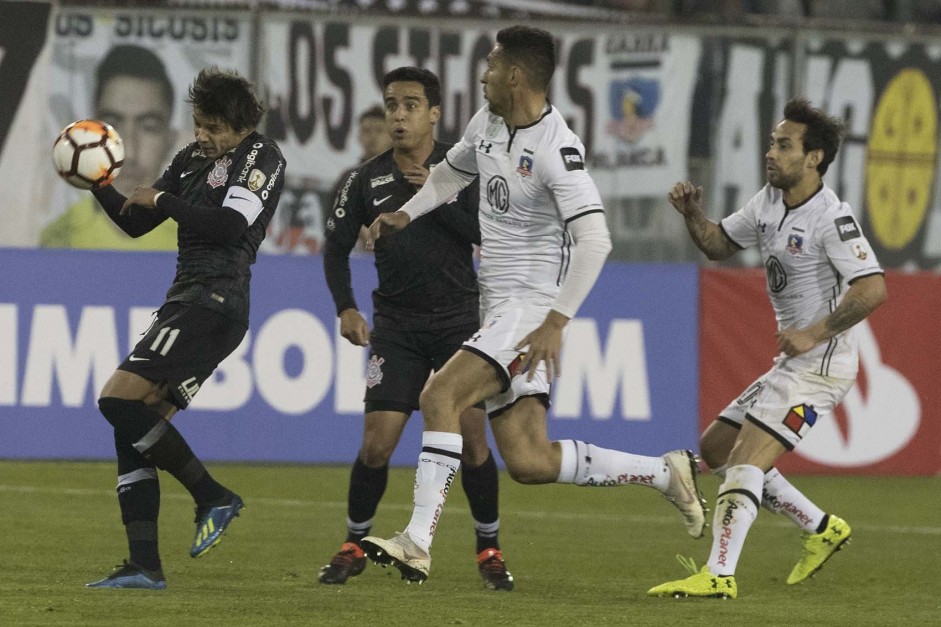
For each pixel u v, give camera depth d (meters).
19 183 42.53
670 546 28.84
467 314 23.11
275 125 43.69
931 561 27.50
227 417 39.53
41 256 38.81
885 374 42.47
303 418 40.03
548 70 20.47
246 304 20.69
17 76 42.47
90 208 42.84
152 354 19.89
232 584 21.39
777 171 22.14
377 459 22.53
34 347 38.59
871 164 46.72
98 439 38.94
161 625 17.00
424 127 23.11
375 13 44.16
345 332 23.06
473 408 22.50
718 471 24.17
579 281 19.67
